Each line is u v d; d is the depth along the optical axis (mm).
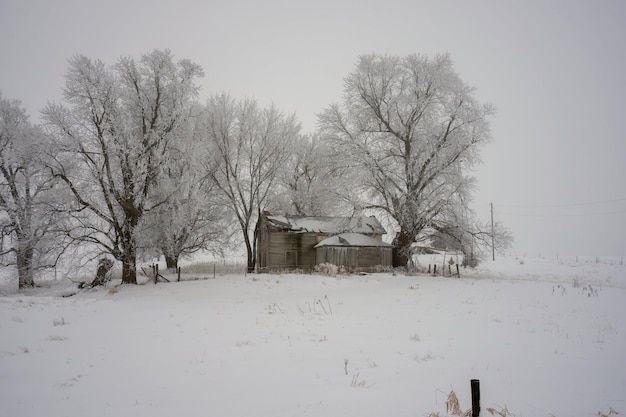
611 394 6605
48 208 27391
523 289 22812
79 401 6445
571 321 14219
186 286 26500
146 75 31062
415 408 5867
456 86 35594
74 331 12492
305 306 18484
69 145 27406
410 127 36500
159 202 30469
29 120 32625
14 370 8359
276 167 38531
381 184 35812
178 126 31219
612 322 14031
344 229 38688
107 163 28312
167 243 31969
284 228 37750
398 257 36656
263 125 38156
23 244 28438
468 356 9273
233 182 36438
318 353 9539
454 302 18859
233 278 30016
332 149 39281
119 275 34750
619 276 33156
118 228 28547
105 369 8352
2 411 6059
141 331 12453
